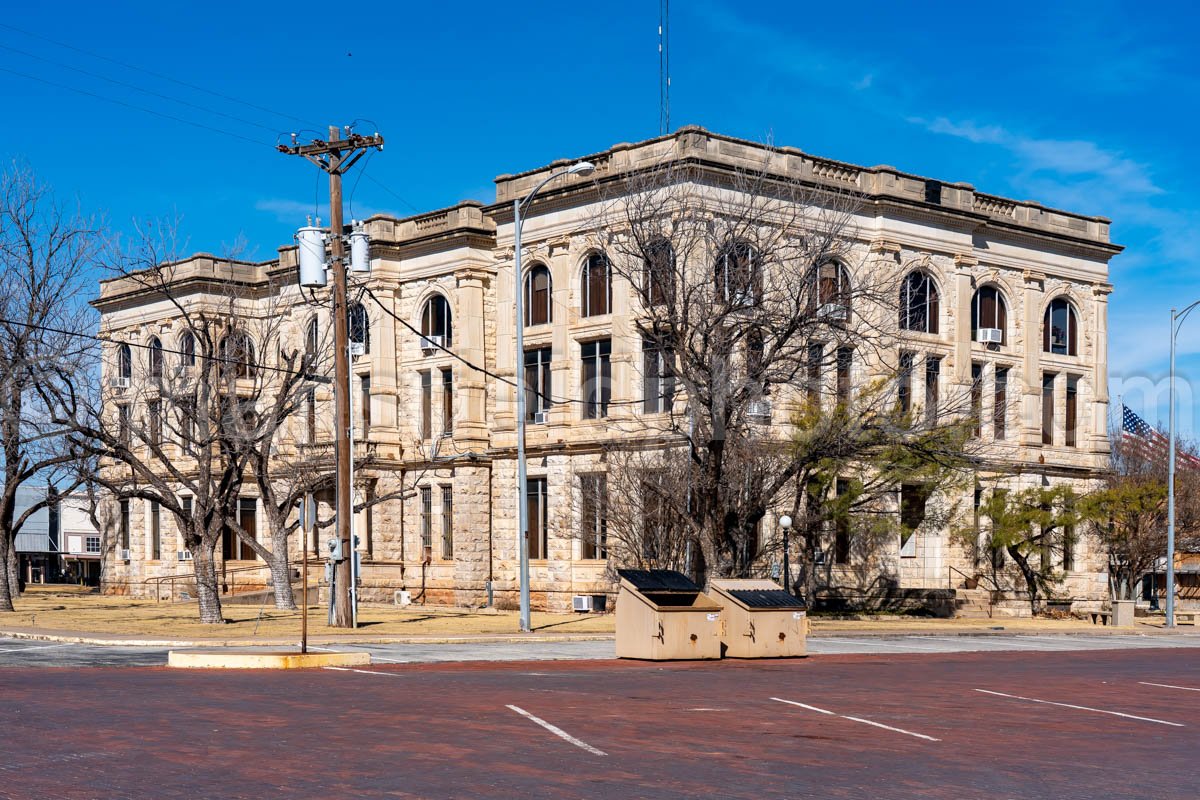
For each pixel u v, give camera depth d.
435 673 20.44
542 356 46.56
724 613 26.31
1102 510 50.22
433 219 50.16
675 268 33.56
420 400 50.38
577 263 45.00
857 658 27.05
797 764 12.11
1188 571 73.19
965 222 48.16
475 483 47.94
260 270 56.41
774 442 37.34
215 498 36.22
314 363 44.41
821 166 44.69
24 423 40.41
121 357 54.56
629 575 25.52
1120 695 19.67
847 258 42.28
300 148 32.12
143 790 10.03
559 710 15.45
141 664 22.05
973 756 12.95
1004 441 50.06
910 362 42.62
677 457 38.66
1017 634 38.97
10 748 11.80
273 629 32.72
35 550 80.38
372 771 11.05
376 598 50.09
